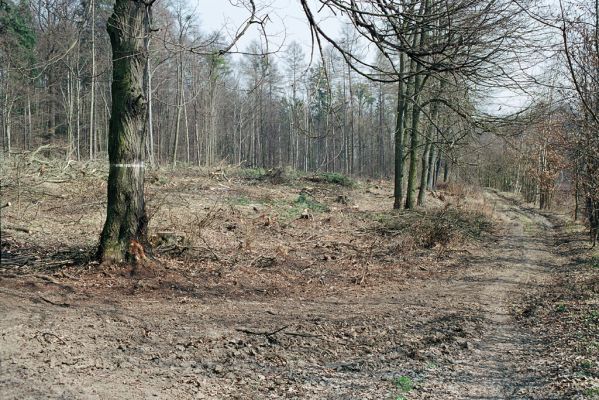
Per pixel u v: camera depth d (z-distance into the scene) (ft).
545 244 70.03
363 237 56.34
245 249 42.06
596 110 36.37
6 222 40.73
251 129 153.48
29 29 65.41
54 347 18.98
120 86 29.12
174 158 100.89
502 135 29.25
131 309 24.98
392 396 18.89
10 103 86.79
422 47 21.94
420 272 45.09
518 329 30.01
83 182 57.93
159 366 19.48
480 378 21.62
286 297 32.14
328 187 91.40
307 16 20.61
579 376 21.04
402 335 27.02
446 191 116.67
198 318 25.40
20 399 14.85
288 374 20.68
